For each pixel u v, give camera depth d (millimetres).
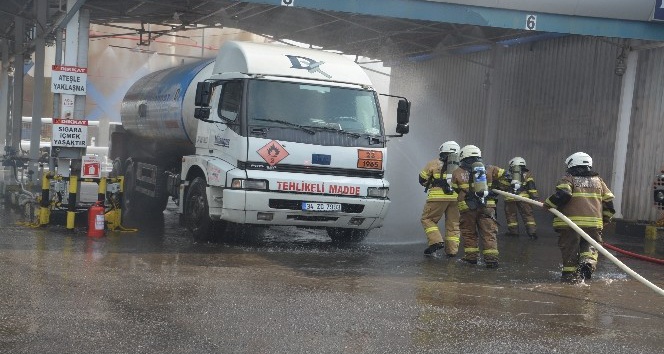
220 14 19188
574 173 9602
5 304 6258
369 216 10820
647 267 11344
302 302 6969
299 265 9250
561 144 20469
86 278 7547
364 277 8602
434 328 6215
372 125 10938
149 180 14539
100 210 10977
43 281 7266
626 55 17656
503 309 7191
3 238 10203
